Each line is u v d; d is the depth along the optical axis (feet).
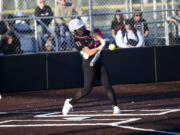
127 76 98.43
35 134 51.19
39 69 94.38
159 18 111.14
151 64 99.35
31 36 96.99
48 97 86.38
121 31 100.07
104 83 62.80
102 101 77.71
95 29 100.63
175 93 84.48
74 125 56.03
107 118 60.39
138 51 98.58
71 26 61.21
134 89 92.12
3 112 70.38
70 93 90.94
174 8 107.65
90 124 56.24
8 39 95.61
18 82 93.56
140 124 54.60
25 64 93.71
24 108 73.87
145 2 118.01
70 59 95.66
